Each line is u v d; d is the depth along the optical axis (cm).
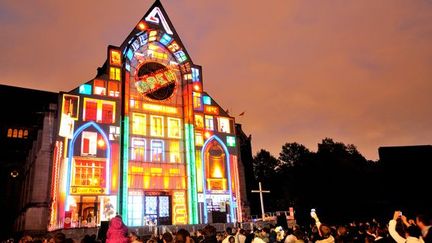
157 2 5569
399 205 2005
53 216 3872
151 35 5356
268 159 9669
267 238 1959
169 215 4831
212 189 5203
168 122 5256
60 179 4038
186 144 5238
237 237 1650
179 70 5656
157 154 4994
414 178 2011
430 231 841
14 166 6275
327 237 1113
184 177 5109
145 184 4750
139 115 5012
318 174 6762
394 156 2067
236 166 5534
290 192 7831
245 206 5544
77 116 4403
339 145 7712
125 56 5050
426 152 2031
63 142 4209
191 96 5462
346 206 6238
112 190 4316
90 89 4616
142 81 5181
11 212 6038
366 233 1393
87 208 4103
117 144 4544
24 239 952
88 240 1211
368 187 6153
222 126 5675
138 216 4556
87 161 4281
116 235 936
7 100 6756
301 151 9388
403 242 1020
